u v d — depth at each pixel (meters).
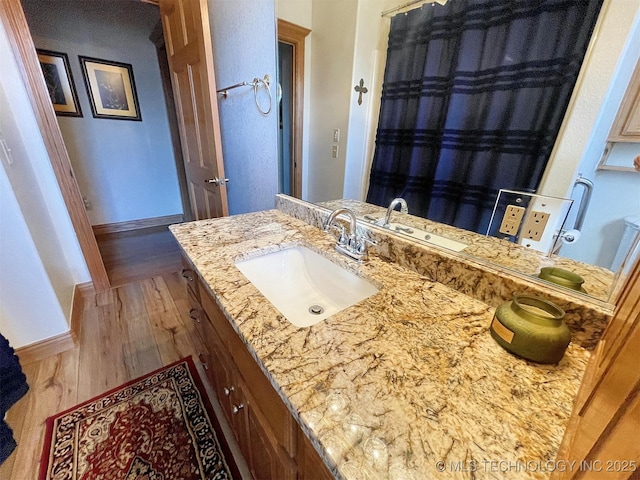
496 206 0.76
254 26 1.42
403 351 0.57
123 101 3.18
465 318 0.68
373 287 0.86
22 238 1.37
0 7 1.47
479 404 0.46
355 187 1.15
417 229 0.94
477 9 0.71
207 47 1.42
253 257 1.03
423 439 0.41
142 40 3.11
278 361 0.54
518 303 0.60
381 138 1.01
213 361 1.12
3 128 1.43
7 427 1.12
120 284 2.31
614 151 0.56
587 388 0.43
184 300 2.12
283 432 0.59
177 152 3.54
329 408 0.45
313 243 1.11
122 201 3.48
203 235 1.17
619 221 0.57
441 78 0.81
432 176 0.89
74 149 3.05
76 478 1.03
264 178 1.70
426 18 0.81
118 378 1.45
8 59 1.54
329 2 1.06
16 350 1.46
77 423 1.22
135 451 1.12
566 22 0.58
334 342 0.59
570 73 0.59
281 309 0.98
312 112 1.27
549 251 0.68
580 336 0.61
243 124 1.73
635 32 0.50
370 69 1.00
